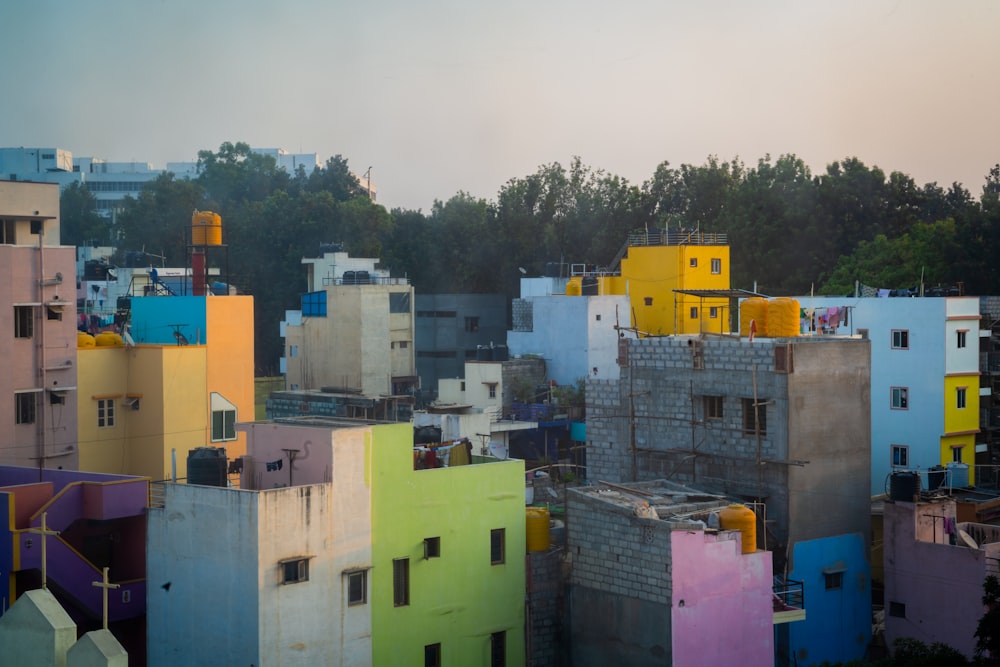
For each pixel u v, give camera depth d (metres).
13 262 47.25
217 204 145.25
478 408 82.56
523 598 43.31
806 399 46.62
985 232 91.38
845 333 70.31
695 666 40.12
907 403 69.75
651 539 40.44
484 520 42.62
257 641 36.59
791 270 106.56
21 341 47.50
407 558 40.56
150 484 43.62
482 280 126.19
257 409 101.94
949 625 46.06
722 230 110.00
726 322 96.38
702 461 48.62
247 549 36.91
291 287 125.50
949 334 68.75
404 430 40.59
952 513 48.50
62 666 24.67
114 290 93.56
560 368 89.62
